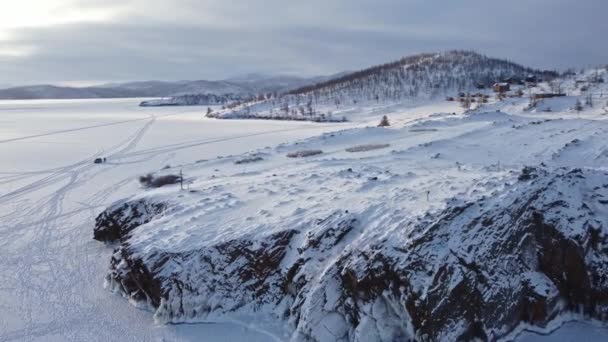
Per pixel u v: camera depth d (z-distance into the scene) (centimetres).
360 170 3553
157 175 4834
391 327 1902
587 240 2050
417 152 4844
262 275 2238
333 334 1956
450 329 1789
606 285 1973
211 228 2506
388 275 1916
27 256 2991
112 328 2177
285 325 2081
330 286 2022
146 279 2302
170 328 2161
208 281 2252
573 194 2231
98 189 4709
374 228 2145
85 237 3291
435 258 1898
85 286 2570
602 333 1911
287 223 2377
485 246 1977
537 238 2098
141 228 2684
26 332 2156
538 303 1947
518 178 2347
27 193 4612
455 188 2425
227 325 2147
